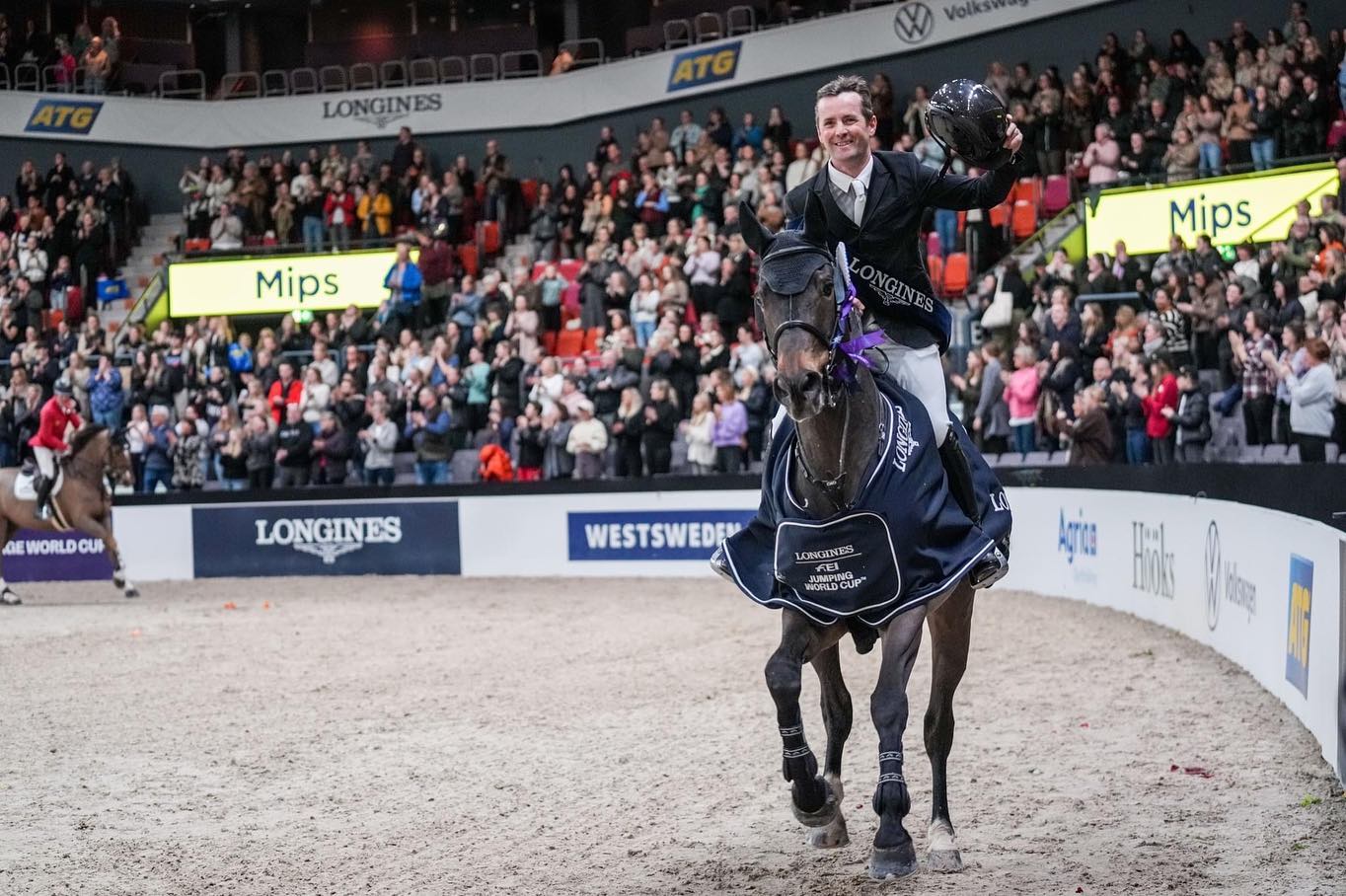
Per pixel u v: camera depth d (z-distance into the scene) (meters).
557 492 18.94
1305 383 12.02
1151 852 5.62
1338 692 6.82
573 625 13.78
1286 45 18.28
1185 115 18.31
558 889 5.44
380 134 31.02
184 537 21.09
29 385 23.33
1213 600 10.52
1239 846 5.66
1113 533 13.23
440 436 19.89
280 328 26.00
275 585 19.22
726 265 19.94
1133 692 9.14
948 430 5.54
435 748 8.26
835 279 4.97
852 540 4.99
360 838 6.32
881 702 5.00
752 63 27.17
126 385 23.53
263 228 27.89
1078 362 15.45
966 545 5.18
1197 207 17.48
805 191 5.48
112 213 29.30
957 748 7.75
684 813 6.57
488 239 26.08
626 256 21.97
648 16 32.62
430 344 21.72
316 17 35.34
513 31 33.62
